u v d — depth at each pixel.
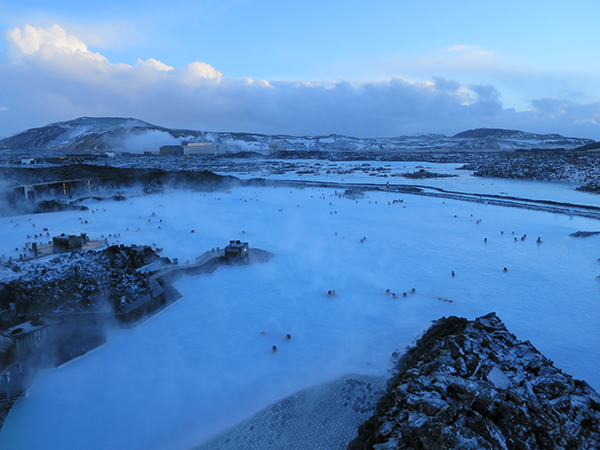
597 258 44.53
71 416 19.03
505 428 15.16
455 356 19.36
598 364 23.36
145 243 50.84
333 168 173.50
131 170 116.31
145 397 20.53
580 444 14.54
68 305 27.75
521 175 126.06
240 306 32.03
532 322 28.89
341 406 19.64
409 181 123.56
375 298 33.59
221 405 19.95
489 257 45.25
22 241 51.88
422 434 14.75
